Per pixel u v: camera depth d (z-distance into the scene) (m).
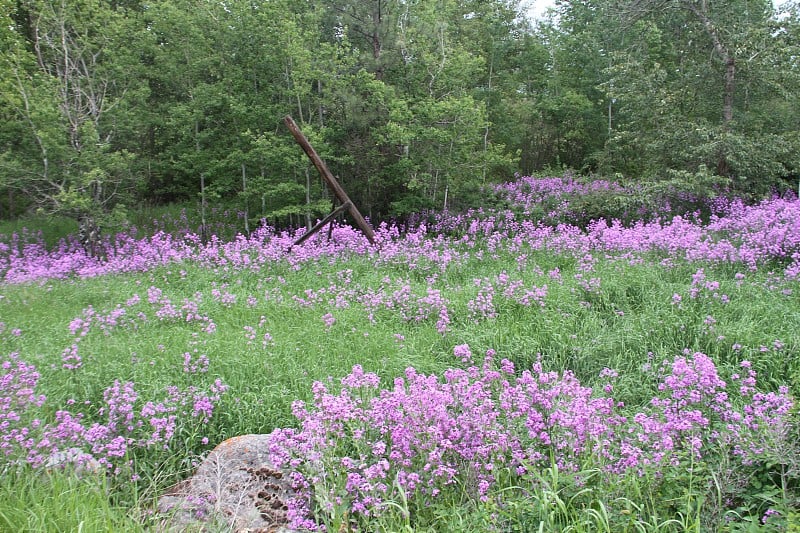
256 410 5.82
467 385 4.99
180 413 5.66
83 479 4.45
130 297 9.85
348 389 5.28
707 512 3.69
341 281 10.68
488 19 23.12
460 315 8.48
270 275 11.43
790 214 11.43
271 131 15.96
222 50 15.85
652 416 4.83
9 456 4.67
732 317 7.64
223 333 7.82
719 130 14.97
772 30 14.79
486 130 22.67
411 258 11.62
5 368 6.25
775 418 4.15
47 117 13.32
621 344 7.13
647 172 17.27
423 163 16.14
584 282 8.89
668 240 10.48
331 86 15.34
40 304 9.55
